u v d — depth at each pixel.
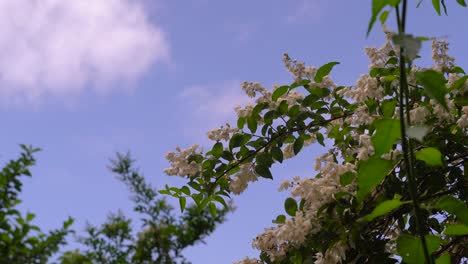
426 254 1.62
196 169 4.43
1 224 6.99
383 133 1.66
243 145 4.28
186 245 7.84
